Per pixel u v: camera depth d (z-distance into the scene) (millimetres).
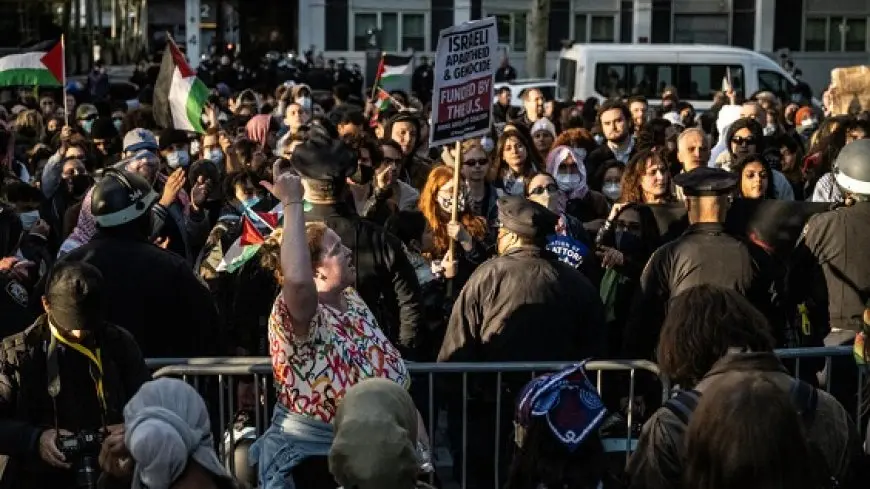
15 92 21688
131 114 12914
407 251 7211
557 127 16281
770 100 15742
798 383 4047
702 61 27594
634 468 4059
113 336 4957
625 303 7449
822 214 6828
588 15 43500
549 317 6086
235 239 7590
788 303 6891
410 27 43812
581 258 7203
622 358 6723
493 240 7648
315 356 4852
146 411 3807
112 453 4195
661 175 7793
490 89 7391
